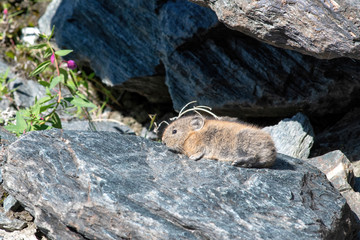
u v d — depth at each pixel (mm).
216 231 6996
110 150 8641
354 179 11203
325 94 12367
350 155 12219
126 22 14539
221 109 13453
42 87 15500
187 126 9211
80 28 15672
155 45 14109
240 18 8930
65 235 7648
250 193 7816
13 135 11078
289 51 12320
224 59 12883
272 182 8172
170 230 7023
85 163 7977
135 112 16312
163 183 7902
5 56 17234
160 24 13266
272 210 7508
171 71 13562
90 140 8773
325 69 12141
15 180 8273
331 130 13227
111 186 7539
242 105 13047
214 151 8977
